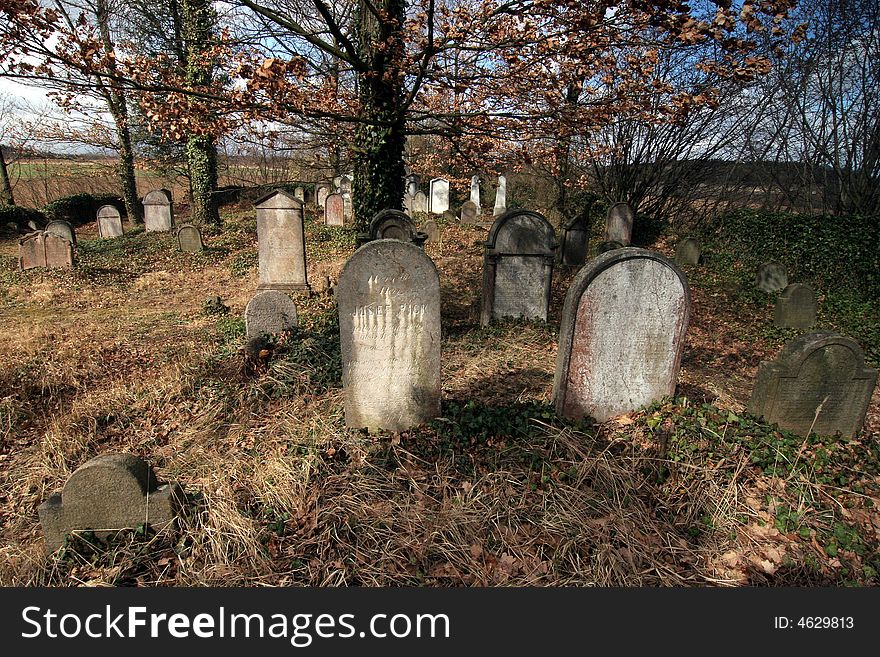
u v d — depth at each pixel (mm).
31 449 4988
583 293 4633
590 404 4969
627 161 16984
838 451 4570
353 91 8773
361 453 4418
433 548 3486
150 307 10039
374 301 4496
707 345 8234
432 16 5930
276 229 10336
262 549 3455
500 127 7508
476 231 18234
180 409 5633
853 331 8906
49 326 8500
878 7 12852
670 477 4133
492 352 6988
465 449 4469
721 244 14391
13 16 4656
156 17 18328
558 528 3621
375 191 9305
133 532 3531
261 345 6535
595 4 5492
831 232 11539
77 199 23453
